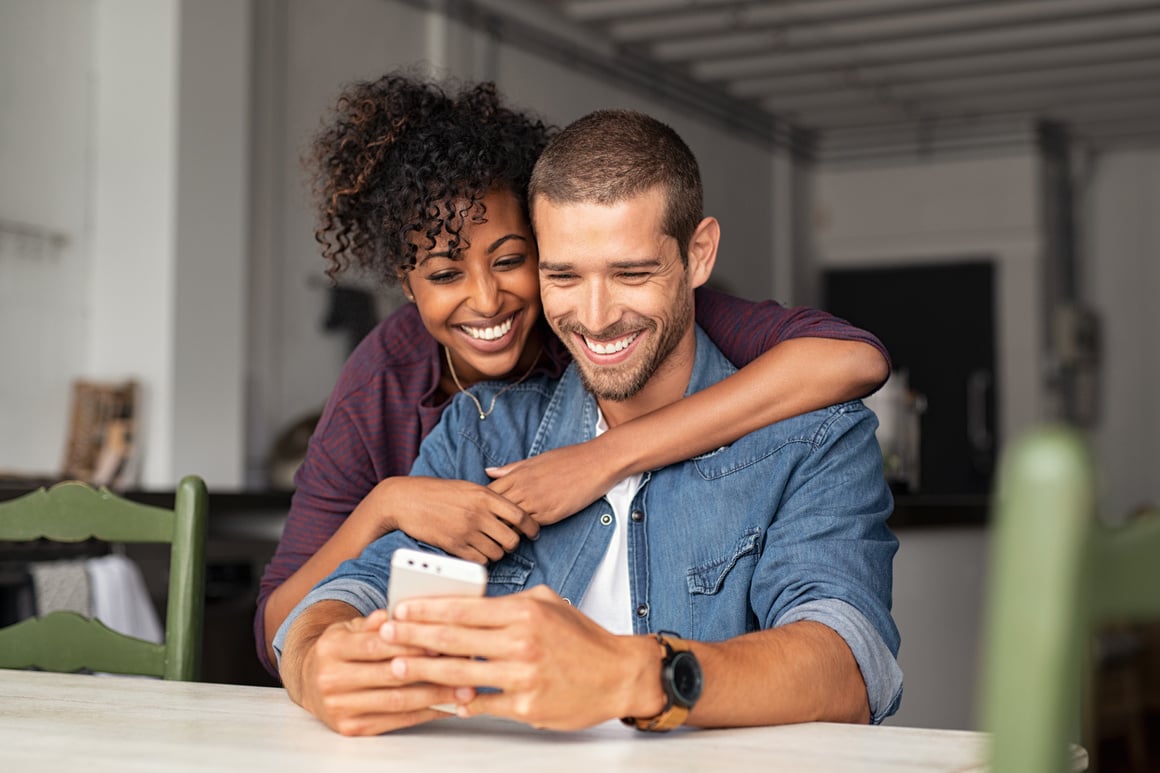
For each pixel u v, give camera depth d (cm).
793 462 141
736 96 816
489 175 154
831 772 87
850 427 142
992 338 873
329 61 555
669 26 692
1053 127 877
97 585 291
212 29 484
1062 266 895
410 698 100
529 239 159
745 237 845
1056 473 51
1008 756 53
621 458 142
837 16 669
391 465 176
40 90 462
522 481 142
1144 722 532
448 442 159
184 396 470
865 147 909
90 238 480
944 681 322
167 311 469
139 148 477
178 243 471
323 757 93
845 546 135
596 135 132
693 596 142
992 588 54
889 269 909
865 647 121
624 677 98
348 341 551
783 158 888
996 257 873
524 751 96
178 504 160
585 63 704
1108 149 925
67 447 457
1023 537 52
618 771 88
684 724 104
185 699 119
